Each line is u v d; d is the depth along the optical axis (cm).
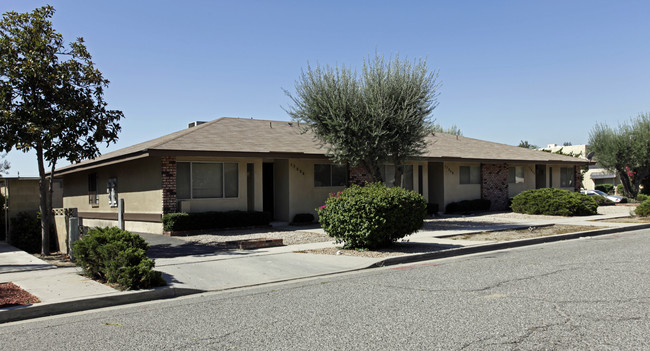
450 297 729
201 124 2322
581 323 575
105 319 667
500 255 1177
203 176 1747
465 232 1616
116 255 853
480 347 498
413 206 1242
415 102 1766
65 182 2742
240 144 1822
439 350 492
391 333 554
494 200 2745
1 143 1171
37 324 651
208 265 1041
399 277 910
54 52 1256
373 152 1767
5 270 1008
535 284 805
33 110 1188
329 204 1256
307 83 1820
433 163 2567
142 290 802
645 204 2170
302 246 1312
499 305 671
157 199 1697
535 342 510
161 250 1272
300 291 815
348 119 1750
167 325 623
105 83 1325
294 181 1981
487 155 2683
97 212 2262
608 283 799
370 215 1188
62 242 1413
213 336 567
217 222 1691
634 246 1278
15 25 1222
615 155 3675
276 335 562
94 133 1291
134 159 1714
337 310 671
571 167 3322
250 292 824
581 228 1736
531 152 3144
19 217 1627
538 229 1745
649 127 3666
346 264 1046
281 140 2025
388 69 1781
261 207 1881
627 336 523
